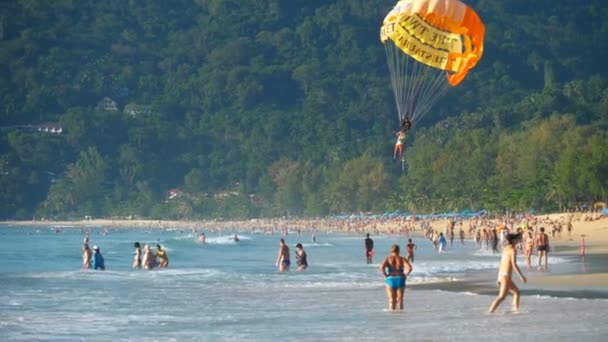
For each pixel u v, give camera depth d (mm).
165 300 125562
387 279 108750
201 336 91312
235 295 131500
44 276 168250
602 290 126812
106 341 88875
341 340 87000
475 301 116812
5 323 101875
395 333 90312
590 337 85438
